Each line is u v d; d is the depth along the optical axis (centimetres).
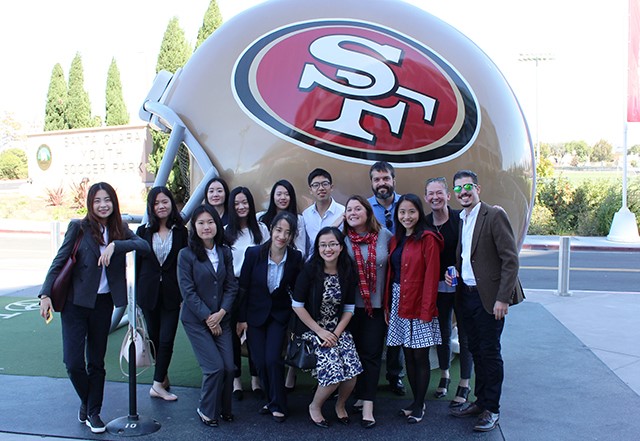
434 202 371
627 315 681
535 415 390
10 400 409
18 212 2041
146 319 416
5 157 4634
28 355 512
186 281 369
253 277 378
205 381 369
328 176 379
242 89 424
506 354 527
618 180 1798
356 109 404
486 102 437
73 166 2230
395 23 447
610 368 488
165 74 510
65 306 349
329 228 357
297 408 400
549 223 1734
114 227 355
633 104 1509
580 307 725
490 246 361
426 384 376
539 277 989
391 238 380
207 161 423
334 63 416
